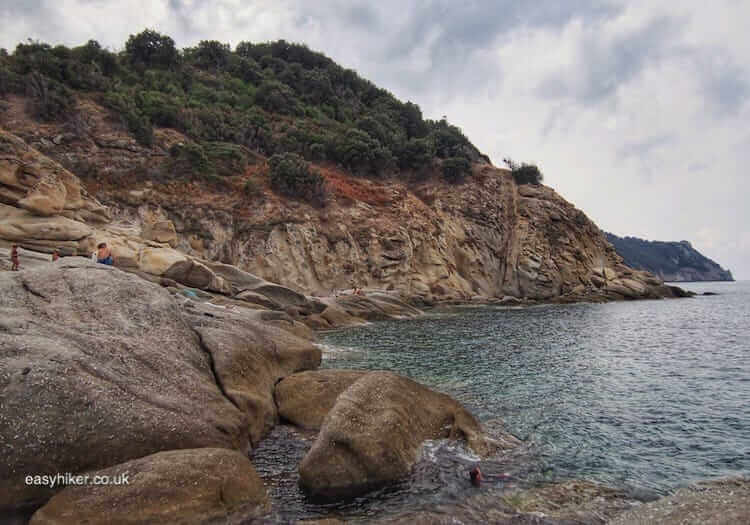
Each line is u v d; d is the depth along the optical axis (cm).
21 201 2564
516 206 7306
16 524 637
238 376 1081
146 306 1126
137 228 3372
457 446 943
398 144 7800
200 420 844
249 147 6600
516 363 1955
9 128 4431
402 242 5706
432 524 654
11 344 789
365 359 1977
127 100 5547
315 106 8481
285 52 10169
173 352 1023
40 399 712
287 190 5653
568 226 7138
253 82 8550
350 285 5194
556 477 840
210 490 645
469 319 3916
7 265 2038
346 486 767
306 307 3606
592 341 2622
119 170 4775
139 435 749
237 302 2942
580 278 6712
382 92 10231
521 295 6519
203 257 4656
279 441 993
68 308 1021
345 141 7150
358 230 5619
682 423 1170
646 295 6894
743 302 6150
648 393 1469
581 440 1041
